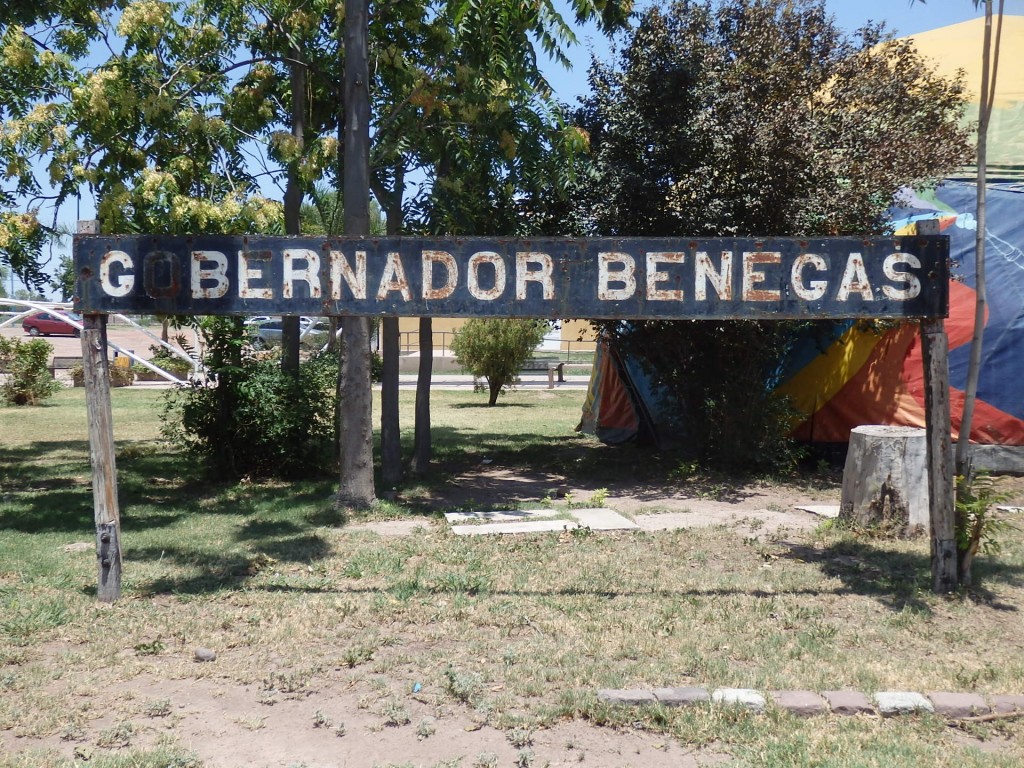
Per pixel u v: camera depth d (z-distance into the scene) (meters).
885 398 12.54
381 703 4.79
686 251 6.41
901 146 10.91
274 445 12.16
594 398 17.92
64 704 4.78
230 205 9.70
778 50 11.41
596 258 6.43
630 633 5.81
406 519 9.50
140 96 10.22
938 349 6.48
